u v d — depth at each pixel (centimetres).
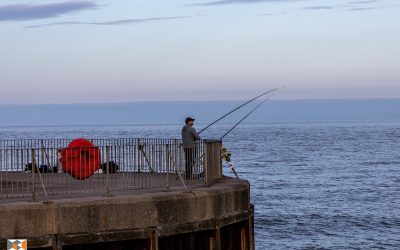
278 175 8719
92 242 1573
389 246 4084
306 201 6088
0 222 1506
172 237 1684
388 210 5475
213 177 2073
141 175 2091
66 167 1869
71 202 1562
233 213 1852
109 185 1869
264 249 4038
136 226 1627
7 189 1794
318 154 13325
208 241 1762
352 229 4641
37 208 1530
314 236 4412
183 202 1700
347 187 7200
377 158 12012
